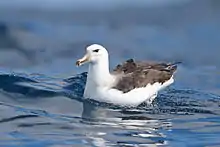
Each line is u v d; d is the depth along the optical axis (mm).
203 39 28109
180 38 28375
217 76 19938
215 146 11516
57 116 13484
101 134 12148
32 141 11414
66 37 28156
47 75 18625
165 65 16734
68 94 15539
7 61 22328
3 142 11281
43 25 30812
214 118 13969
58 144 11305
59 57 23781
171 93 16641
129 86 15125
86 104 14789
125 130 12570
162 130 12703
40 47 25766
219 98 16266
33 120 12977
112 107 14719
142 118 13789
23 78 16844
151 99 15555
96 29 30688
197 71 20938
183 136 12281
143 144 11562
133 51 25297
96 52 14852
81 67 21031
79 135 12008
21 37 27594
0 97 14789
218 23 32000
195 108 14969
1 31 28672
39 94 15266
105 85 15000
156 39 28172
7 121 12781
